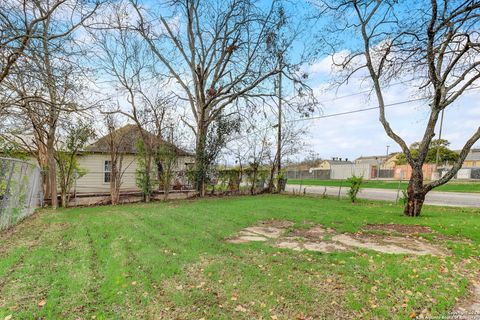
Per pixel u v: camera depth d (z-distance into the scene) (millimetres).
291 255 4645
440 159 43750
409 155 8930
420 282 3584
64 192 11078
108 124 11883
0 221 6020
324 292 3297
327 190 21891
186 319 2719
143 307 2910
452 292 3320
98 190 15672
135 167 16578
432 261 4363
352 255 4660
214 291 3305
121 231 6152
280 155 17781
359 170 44469
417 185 8797
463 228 6676
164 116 13766
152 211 9398
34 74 6074
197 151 15031
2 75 5938
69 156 11375
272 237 5938
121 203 12281
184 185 14875
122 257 4332
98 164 15852
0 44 5465
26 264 4004
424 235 6090
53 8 6672
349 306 2986
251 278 3664
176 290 3305
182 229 6438
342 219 7977
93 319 2662
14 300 2959
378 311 2889
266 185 17859
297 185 28938
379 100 9562
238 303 3039
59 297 3045
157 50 14906
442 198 16531
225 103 15641
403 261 4355
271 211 9344
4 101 6816
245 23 14359
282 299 3129
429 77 9008
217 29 15102
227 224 7141
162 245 5078
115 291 3205
